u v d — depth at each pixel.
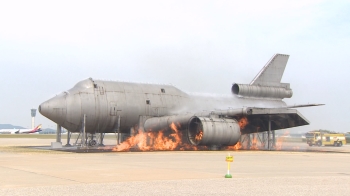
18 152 33.81
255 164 23.81
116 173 17.94
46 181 15.13
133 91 44.41
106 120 42.09
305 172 19.53
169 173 18.16
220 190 13.21
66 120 40.44
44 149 39.47
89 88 41.81
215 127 39.28
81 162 23.77
